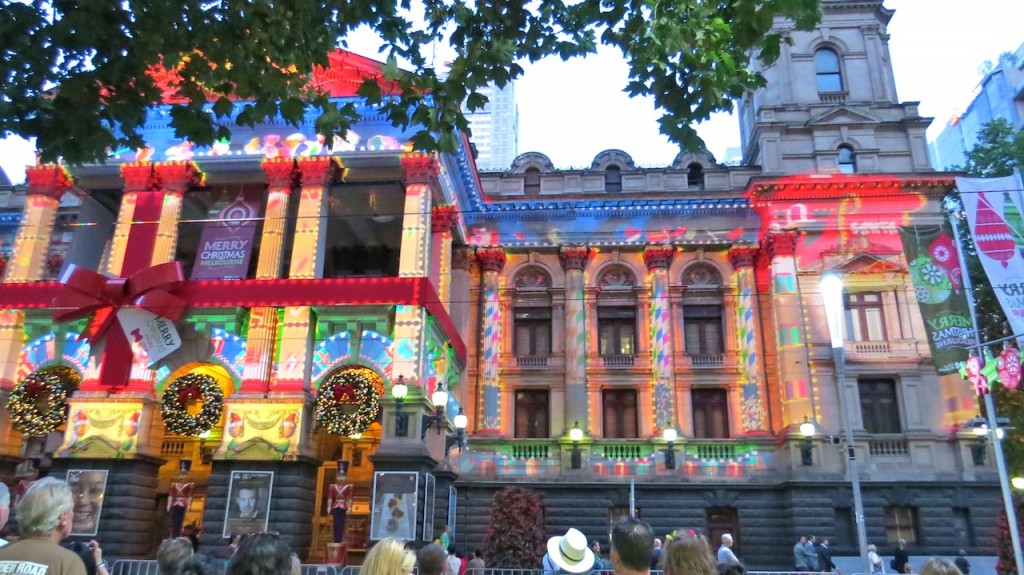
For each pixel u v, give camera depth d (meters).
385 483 23.80
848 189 31.62
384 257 35.38
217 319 26.38
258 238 30.70
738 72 11.29
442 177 29.77
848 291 30.80
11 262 28.20
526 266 34.12
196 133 11.62
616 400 32.19
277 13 11.34
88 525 24.09
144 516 25.28
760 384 31.03
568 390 31.61
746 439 30.14
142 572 21.30
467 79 11.91
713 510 29.52
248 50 11.38
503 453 30.83
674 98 11.16
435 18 12.09
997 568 19.42
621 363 32.19
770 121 33.50
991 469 27.89
